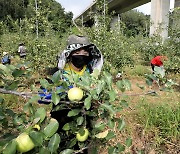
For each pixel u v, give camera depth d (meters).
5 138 1.09
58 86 1.26
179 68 7.49
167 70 7.53
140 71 9.55
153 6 19.08
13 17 39.84
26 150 0.93
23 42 8.56
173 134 3.67
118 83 1.33
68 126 1.41
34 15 8.34
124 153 3.21
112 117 1.37
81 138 1.39
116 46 7.75
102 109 1.30
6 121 1.30
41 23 8.41
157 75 1.43
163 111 4.25
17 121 1.26
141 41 14.18
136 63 12.16
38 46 7.55
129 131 3.67
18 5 40.66
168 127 3.73
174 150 3.38
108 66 6.70
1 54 8.12
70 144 1.39
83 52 2.15
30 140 0.94
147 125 3.82
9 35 11.56
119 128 1.39
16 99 5.01
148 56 12.65
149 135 3.68
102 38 7.46
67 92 1.25
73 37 2.16
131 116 4.28
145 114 4.17
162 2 18.55
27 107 1.17
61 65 2.11
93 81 1.29
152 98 5.43
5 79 1.32
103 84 1.25
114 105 1.37
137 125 3.95
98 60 2.24
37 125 1.04
